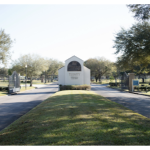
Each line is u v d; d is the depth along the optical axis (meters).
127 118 6.32
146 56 19.56
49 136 4.40
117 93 21.33
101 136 4.33
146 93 20.02
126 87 26.38
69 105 9.42
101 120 5.95
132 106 10.66
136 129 4.92
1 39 24.02
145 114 8.09
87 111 7.61
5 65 25.19
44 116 6.77
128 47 20.33
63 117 6.44
